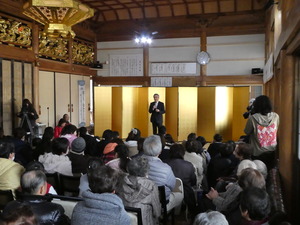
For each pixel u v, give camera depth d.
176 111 10.02
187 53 12.29
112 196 2.04
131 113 10.50
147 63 12.74
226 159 4.04
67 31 4.95
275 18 7.05
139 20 12.63
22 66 9.75
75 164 3.97
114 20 12.95
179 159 3.86
